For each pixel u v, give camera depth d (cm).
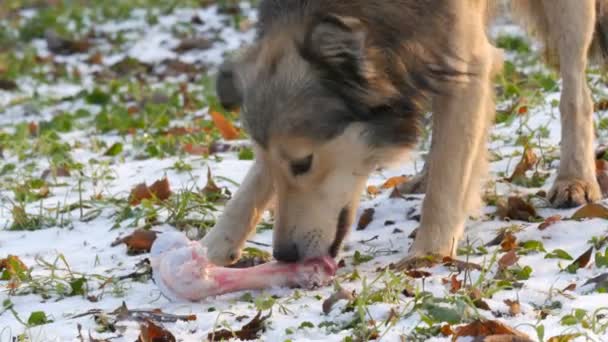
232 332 793
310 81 898
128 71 2497
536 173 1217
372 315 806
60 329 837
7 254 1111
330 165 928
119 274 1004
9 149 1709
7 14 3409
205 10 3106
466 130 973
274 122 902
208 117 1825
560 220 1042
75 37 2938
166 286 898
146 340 783
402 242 1045
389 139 948
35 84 2419
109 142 1725
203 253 897
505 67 1830
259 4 982
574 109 1147
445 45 962
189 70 2419
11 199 1370
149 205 1194
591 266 896
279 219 934
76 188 1391
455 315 758
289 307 852
